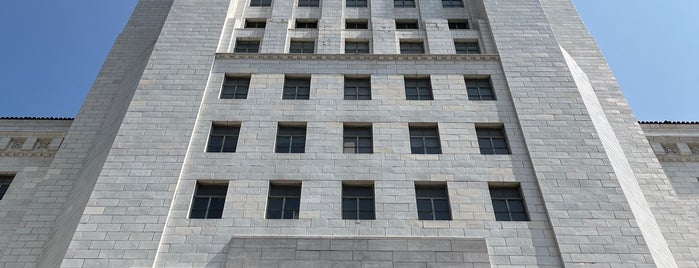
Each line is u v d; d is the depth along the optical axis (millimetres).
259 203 18641
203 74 23656
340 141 21062
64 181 22406
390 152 20594
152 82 23016
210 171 19672
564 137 21000
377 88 23484
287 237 17312
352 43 27047
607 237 17469
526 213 18766
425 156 20484
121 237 17172
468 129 21703
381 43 26453
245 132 21266
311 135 21188
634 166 22422
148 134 20734
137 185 18812
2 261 19438
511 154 20672
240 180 19375
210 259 16891
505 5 28062
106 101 26641
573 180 19312
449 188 19328
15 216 22016
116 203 18172
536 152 20406
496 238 17719
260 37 26906
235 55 24906
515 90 23172
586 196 18766
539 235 17812
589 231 17641
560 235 17531
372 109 22391
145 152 20031
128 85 25312
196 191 19266
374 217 18547
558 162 19984
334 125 21672
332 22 27891
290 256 16766
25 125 26234
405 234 17797
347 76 24281
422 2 29734
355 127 21938
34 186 23375
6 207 22297
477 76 24438
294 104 22578
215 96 22953
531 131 21281
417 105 22688
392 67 24594
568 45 29109
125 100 23641
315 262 16656
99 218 17703
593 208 18359
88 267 16328
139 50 29766
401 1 30172
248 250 16891
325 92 23250
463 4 29891
